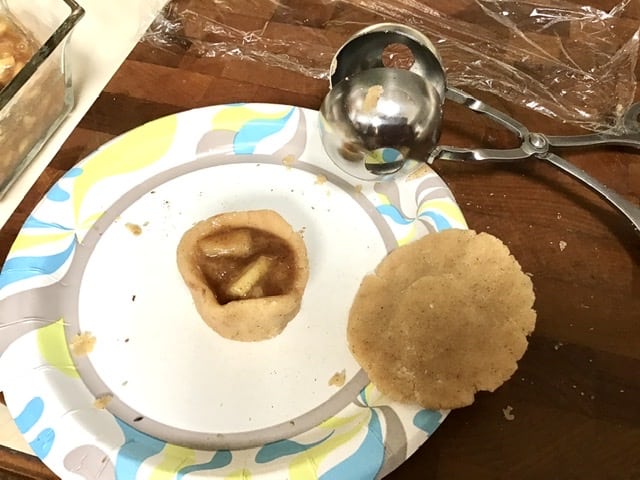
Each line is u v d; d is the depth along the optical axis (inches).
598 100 12.1
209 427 9.2
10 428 9.3
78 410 9.0
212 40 12.8
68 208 10.6
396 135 9.6
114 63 12.9
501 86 12.2
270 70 12.4
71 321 9.9
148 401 9.3
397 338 9.0
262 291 9.9
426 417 8.7
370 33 10.6
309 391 9.4
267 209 10.8
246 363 9.7
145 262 10.5
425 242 9.8
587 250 10.4
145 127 11.2
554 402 9.2
